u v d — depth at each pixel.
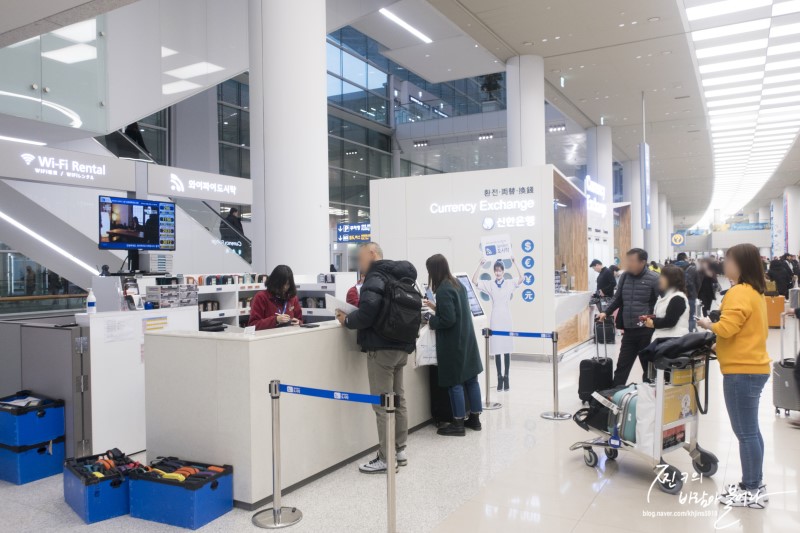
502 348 7.12
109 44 9.34
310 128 8.11
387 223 10.24
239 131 17.69
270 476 3.79
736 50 13.58
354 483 4.13
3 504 3.82
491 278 9.45
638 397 4.07
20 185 8.03
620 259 18.33
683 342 3.89
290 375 3.97
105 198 5.62
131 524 3.50
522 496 3.86
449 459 4.62
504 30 12.63
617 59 14.28
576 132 23.28
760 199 46.06
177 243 10.18
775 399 5.81
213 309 6.61
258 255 8.51
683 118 19.78
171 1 10.30
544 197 9.16
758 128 21.08
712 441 5.00
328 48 21.00
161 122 15.24
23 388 4.68
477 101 24.86
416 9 14.80
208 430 3.82
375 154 24.50
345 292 7.49
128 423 4.76
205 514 3.47
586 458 4.45
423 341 5.39
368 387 4.77
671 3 11.19
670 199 44.50
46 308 10.20
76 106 8.87
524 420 5.75
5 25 4.61
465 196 9.67
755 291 3.60
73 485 3.69
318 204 8.20
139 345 4.86
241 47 11.45
